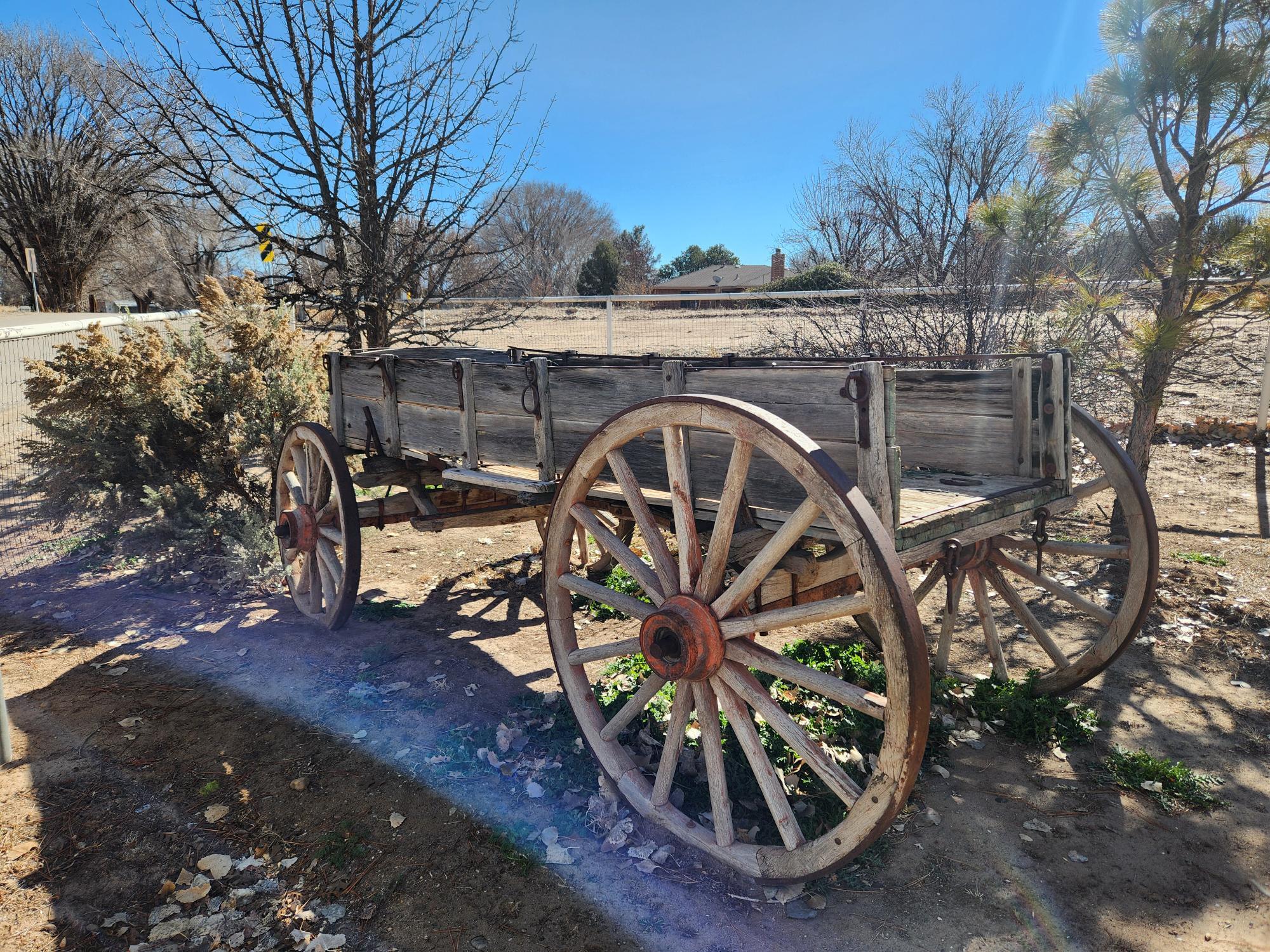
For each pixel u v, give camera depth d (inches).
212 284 252.8
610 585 191.6
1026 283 213.3
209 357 238.8
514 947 87.0
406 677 150.9
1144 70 169.6
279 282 315.0
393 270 316.5
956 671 150.0
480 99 307.4
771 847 91.4
